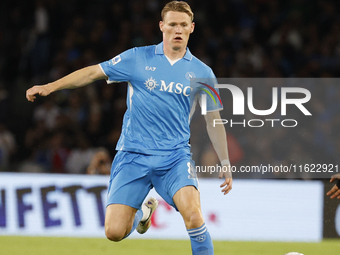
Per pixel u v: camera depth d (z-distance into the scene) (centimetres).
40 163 3469
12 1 4566
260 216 2747
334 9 4519
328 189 2775
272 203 2762
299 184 2780
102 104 3894
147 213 1861
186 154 1599
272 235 2736
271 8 4534
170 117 1602
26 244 2427
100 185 2764
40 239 2567
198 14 4469
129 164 1606
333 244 2608
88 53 4225
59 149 3488
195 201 1513
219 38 4406
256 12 4538
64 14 4519
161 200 2708
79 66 4184
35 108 3934
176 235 2670
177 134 1620
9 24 4528
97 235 2706
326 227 2738
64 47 4309
